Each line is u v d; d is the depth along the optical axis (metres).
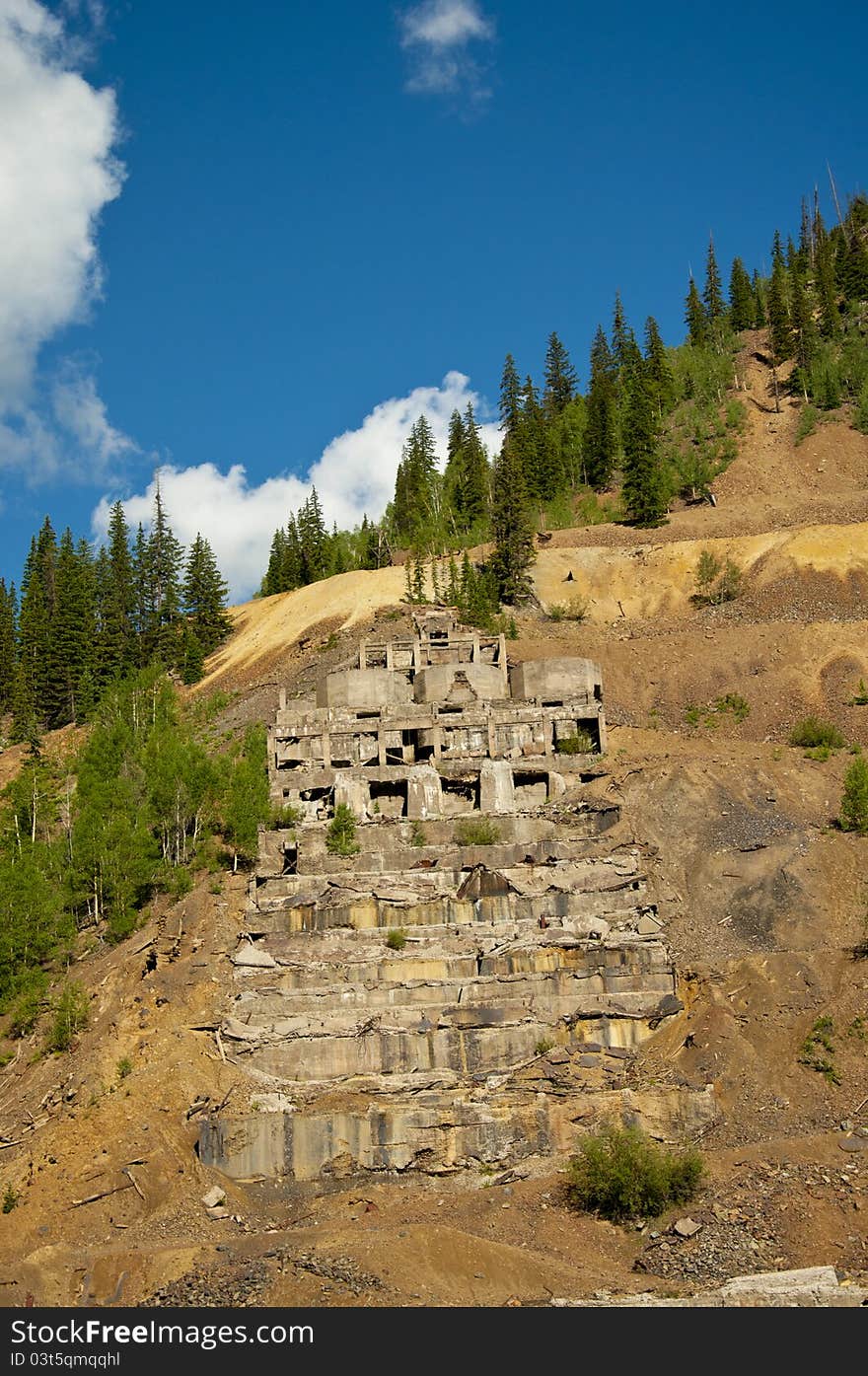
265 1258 40.78
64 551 143.62
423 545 139.12
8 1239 45.56
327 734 83.94
